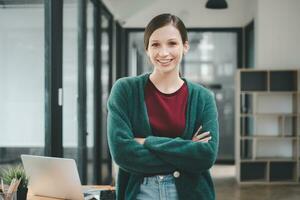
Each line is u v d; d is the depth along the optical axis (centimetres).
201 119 147
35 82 370
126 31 831
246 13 805
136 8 793
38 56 366
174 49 142
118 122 144
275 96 665
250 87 651
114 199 206
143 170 141
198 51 882
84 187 242
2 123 374
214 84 884
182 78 154
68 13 414
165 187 141
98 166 602
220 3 645
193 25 816
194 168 141
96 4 580
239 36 849
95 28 590
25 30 370
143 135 145
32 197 212
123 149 141
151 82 147
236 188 609
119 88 148
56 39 327
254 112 654
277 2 659
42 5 364
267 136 646
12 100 373
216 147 144
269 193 575
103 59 654
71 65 431
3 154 371
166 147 139
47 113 331
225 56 879
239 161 641
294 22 659
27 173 209
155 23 142
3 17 371
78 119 475
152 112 145
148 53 146
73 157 443
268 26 662
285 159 641
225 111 881
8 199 183
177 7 802
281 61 662
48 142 330
